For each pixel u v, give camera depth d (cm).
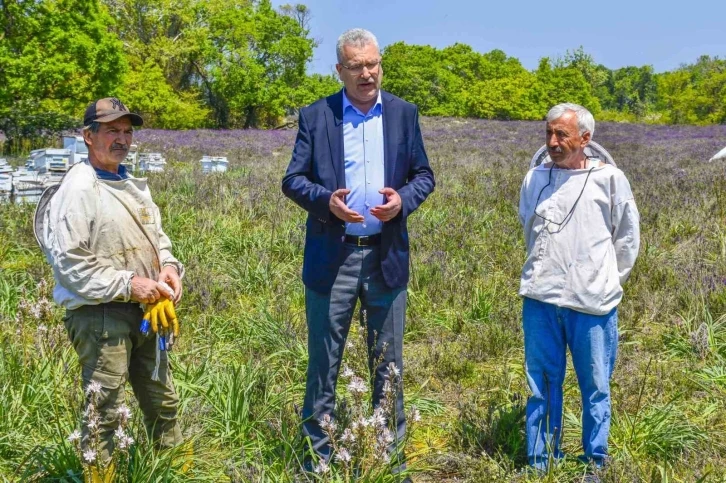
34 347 443
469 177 1277
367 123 330
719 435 392
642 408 417
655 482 336
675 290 619
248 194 981
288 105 5328
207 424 381
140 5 4697
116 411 302
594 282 335
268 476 330
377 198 329
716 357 496
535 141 2877
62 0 2116
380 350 345
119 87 2383
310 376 348
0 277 618
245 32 5016
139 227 306
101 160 298
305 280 340
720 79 6725
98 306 294
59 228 280
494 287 641
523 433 385
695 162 1730
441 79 6588
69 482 317
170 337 306
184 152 1969
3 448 353
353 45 316
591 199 338
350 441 296
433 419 429
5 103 2042
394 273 334
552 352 350
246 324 555
